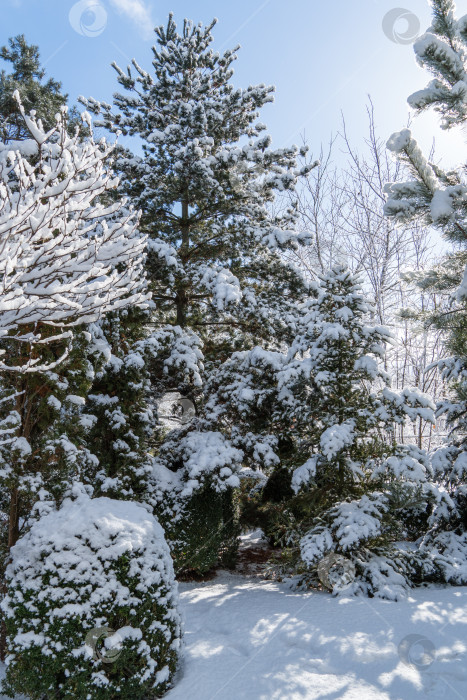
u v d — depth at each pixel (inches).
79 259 170.7
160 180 414.3
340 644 177.6
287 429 329.7
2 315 159.3
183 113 404.5
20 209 146.3
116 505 188.1
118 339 312.7
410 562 258.4
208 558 307.9
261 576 318.3
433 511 293.9
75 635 153.3
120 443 300.7
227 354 416.8
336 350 290.4
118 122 444.1
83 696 149.9
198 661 175.9
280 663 169.8
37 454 208.7
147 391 377.4
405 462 262.4
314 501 283.6
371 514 266.2
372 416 274.5
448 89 183.6
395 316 284.8
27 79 613.0
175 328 360.5
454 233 203.3
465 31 178.4
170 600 172.7
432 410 275.9
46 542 166.6
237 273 434.3
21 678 154.2
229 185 417.7
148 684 157.5
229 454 314.3
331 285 303.3
